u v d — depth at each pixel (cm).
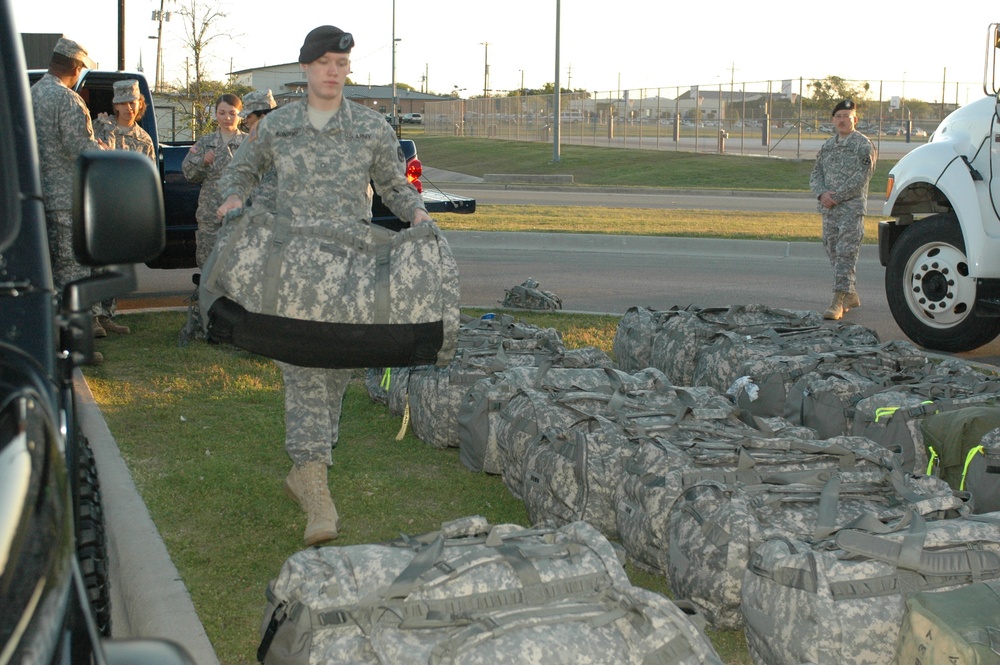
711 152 4016
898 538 319
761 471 392
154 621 347
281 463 548
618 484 413
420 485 516
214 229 823
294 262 366
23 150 254
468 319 675
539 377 514
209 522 465
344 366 377
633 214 2047
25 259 242
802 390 529
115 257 254
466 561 298
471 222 1778
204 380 711
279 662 287
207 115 2803
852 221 980
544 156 4122
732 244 1562
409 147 1045
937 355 866
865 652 300
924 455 471
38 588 163
